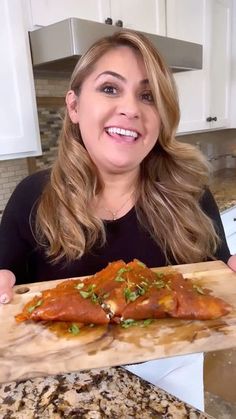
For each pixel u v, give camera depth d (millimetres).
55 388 533
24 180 965
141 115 759
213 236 944
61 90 1707
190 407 497
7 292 698
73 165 850
